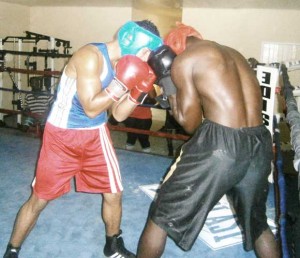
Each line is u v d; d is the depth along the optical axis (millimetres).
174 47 1352
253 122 1275
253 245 1392
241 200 1331
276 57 6262
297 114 1356
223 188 1243
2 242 1819
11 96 6336
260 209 1363
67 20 7059
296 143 1055
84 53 1336
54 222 2062
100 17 6922
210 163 1214
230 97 1218
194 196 1244
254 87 1313
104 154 1543
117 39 1403
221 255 1804
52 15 7086
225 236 1982
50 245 1820
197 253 1813
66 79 1411
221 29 6449
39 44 7047
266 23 6191
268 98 2580
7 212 2164
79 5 6801
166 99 1480
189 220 1271
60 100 1444
